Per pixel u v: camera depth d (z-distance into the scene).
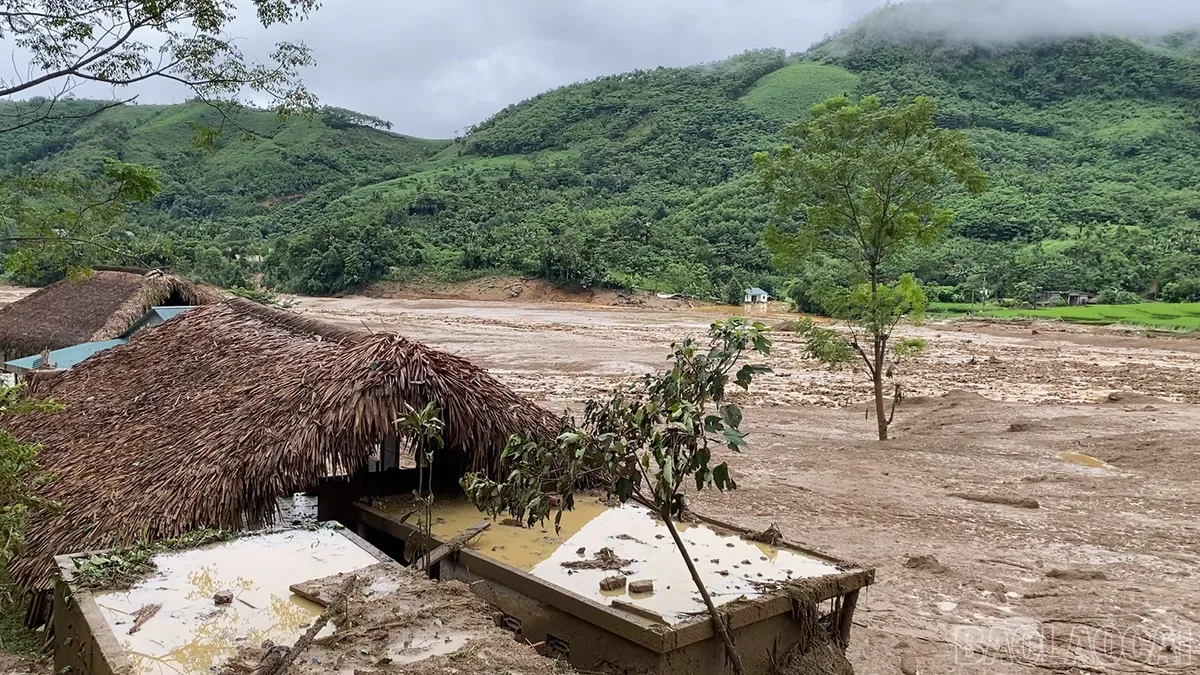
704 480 4.27
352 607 3.94
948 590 8.10
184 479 6.11
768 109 127.50
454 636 3.70
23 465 6.10
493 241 73.56
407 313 51.41
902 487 12.34
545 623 4.64
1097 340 42.62
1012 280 69.12
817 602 4.70
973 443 15.64
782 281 71.44
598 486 6.56
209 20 6.67
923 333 45.44
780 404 20.61
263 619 3.98
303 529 5.29
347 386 6.29
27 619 5.95
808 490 11.97
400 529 5.76
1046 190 98.44
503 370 25.62
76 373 9.62
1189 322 51.97
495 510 4.88
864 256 16.25
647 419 4.33
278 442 6.09
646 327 44.09
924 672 6.31
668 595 4.55
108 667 3.49
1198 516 10.98
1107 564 9.00
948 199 94.75
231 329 8.93
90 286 15.94
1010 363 31.58
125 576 4.43
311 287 67.12
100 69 6.39
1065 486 12.58
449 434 6.32
